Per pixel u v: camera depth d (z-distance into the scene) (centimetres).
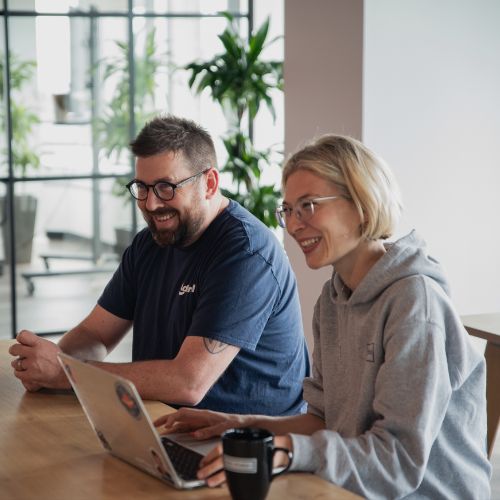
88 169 602
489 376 305
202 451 176
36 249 595
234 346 234
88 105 596
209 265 244
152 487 160
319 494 155
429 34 424
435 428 168
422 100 427
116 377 156
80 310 611
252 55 577
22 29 572
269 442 147
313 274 455
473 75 436
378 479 163
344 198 179
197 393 226
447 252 439
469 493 181
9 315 592
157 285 260
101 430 175
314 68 443
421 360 168
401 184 425
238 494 146
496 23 437
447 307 175
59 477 166
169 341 255
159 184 242
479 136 440
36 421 202
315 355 204
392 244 183
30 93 579
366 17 411
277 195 577
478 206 444
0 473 168
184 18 615
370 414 179
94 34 591
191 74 617
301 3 447
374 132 418
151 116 613
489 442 307
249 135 647
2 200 580
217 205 252
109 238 613
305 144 187
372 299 181
